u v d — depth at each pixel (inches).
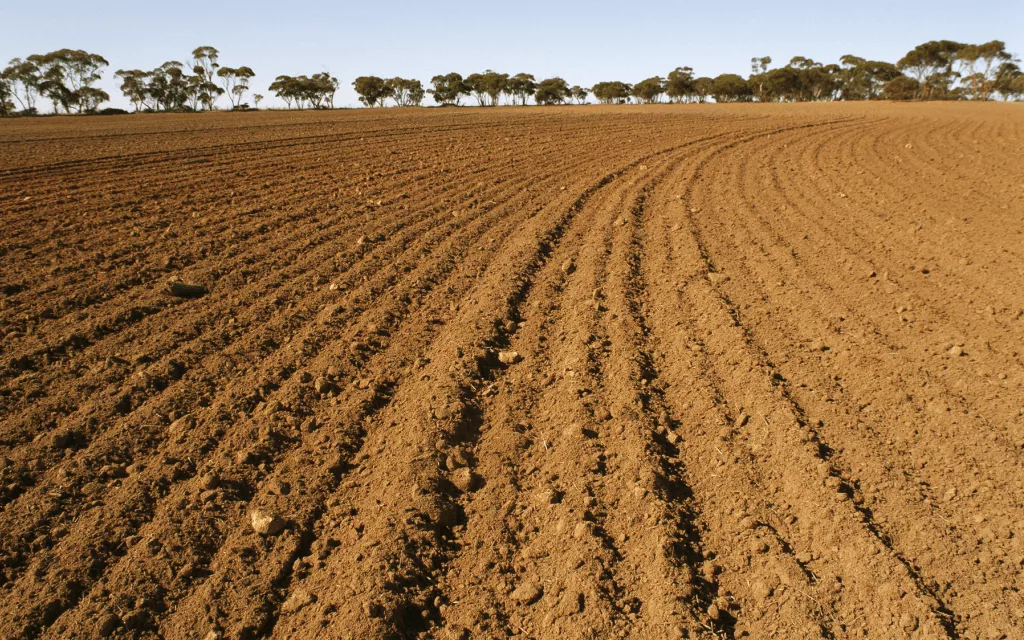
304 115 2117.4
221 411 213.5
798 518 162.2
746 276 345.7
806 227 451.5
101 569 150.5
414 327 284.4
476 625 135.3
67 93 3238.2
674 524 159.6
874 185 613.9
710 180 649.6
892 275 341.1
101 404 215.9
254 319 288.5
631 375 233.9
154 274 341.4
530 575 147.9
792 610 135.3
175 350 257.1
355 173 681.0
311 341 267.0
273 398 222.8
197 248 386.9
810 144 959.6
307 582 147.5
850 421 201.5
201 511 167.2
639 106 2883.9
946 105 2418.8
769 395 215.6
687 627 130.0
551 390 229.3
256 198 538.3
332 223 459.8
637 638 129.4
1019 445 184.7
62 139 976.9
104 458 189.0
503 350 260.2
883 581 139.9
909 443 189.5
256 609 139.6
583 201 546.3
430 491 172.9
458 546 158.6
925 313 286.8
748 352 246.8
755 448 190.1
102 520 164.2
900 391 215.8
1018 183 605.0
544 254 393.4
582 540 155.0
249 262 368.5
